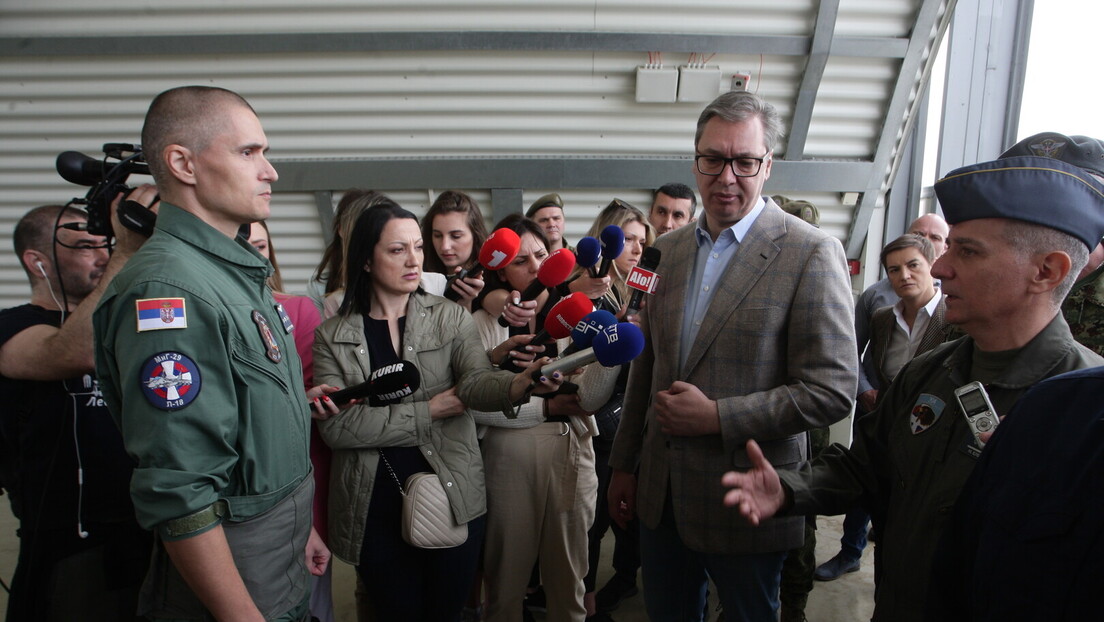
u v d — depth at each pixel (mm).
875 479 1305
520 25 3283
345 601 2730
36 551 1518
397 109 3535
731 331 1604
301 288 4109
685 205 3158
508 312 1840
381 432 1659
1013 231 980
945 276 1073
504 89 3469
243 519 1183
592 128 3588
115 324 1108
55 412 1513
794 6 3191
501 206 3781
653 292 1683
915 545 1101
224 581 1107
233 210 1201
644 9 3242
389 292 1782
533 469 2016
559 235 2932
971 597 852
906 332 2562
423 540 1642
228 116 1180
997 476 827
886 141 3578
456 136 3617
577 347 1533
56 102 3525
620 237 1739
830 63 3350
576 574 2102
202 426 1087
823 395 1487
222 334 1141
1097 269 1684
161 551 1256
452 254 2652
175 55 3371
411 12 3264
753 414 1522
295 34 3271
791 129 3568
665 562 1806
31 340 1477
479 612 2473
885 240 4004
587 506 2096
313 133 3609
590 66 3396
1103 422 714
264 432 1207
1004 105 3717
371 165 3648
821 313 1520
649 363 1912
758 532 1596
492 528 2049
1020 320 1012
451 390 1746
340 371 1735
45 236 1628
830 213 3877
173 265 1115
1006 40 3652
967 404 1029
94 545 1544
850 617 2607
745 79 3363
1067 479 727
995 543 781
